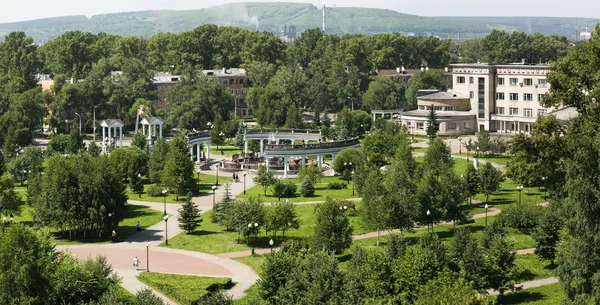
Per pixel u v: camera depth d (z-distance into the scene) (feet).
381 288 305.53
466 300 273.95
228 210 467.93
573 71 458.09
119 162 625.82
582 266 303.68
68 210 457.68
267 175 604.90
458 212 444.96
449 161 595.06
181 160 585.63
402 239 352.28
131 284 364.99
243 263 406.41
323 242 388.37
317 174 634.02
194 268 396.78
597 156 347.56
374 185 438.81
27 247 302.86
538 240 376.27
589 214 318.24
